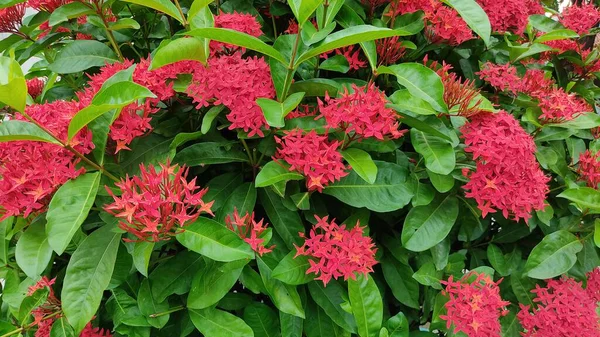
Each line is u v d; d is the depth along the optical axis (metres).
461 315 0.67
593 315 0.72
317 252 0.64
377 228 0.79
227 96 0.62
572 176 0.81
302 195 0.66
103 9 0.76
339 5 0.68
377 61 0.78
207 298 0.64
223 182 0.73
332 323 0.72
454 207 0.72
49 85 0.93
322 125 0.67
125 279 0.67
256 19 0.79
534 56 0.97
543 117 0.76
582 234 0.80
